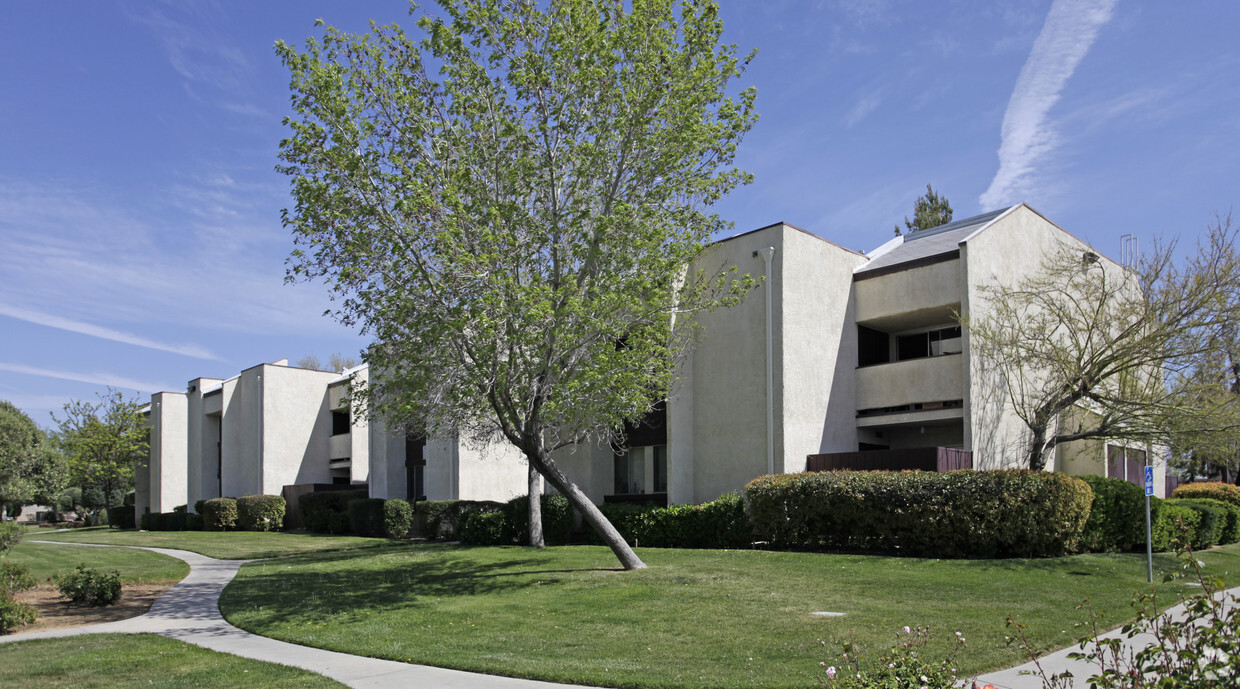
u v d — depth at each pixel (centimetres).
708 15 1418
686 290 1581
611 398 1427
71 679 892
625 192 1445
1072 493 1528
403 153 1386
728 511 1902
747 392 2034
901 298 2108
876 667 618
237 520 3481
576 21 1362
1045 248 2291
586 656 926
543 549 2012
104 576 1500
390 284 1368
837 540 1748
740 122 1453
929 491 1606
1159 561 1523
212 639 1130
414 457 2989
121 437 4472
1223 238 1803
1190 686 432
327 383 3800
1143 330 1836
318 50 1352
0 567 1573
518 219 1361
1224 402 1775
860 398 2177
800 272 2039
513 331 1317
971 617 1030
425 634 1091
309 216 1335
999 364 1880
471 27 1338
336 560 2050
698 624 1057
